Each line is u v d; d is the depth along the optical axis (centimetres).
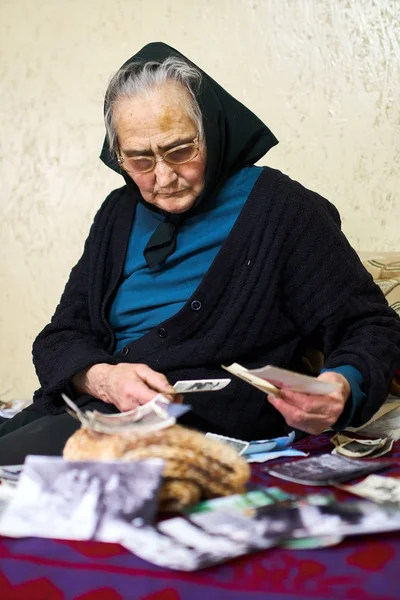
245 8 270
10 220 312
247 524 106
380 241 260
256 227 181
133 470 111
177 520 108
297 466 144
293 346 185
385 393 166
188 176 177
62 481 112
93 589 97
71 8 297
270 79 268
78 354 179
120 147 183
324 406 150
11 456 156
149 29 286
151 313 187
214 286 179
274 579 94
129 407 153
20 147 309
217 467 118
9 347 317
